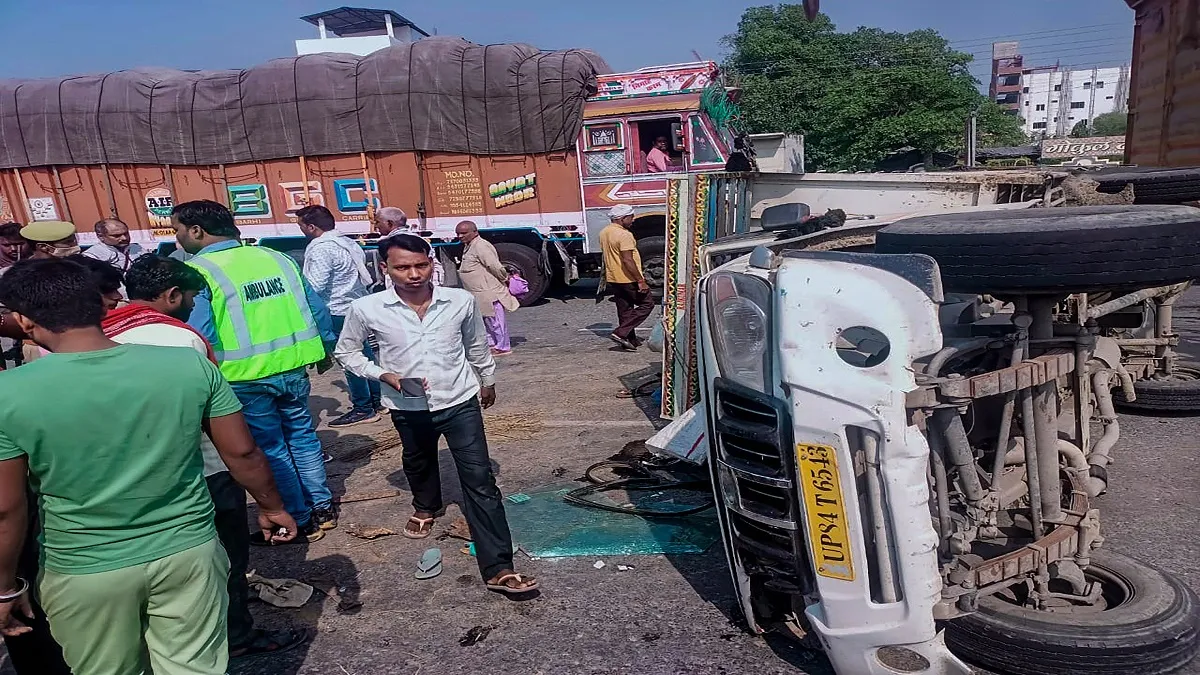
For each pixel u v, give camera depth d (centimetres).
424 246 331
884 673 227
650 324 933
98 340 202
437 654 293
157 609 210
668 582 331
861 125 2691
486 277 788
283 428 399
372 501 446
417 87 1051
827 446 213
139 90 1127
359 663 291
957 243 222
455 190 1098
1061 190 440
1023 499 290
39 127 1146
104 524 197
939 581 215
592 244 1080
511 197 1087
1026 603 264
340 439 568
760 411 236
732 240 407
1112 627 235
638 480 431
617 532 377
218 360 360
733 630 293
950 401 214
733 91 1120
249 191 1142
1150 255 203
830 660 241
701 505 398
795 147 1153
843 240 344
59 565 199
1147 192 436
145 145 1137
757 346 237
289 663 293
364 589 345
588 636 296
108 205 1178
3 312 288
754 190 572
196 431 209
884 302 203
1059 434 301
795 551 236
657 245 1034
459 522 399
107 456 193
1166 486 392
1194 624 239
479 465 326
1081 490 261
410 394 326
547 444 520
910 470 207
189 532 210
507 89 1041
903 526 209
